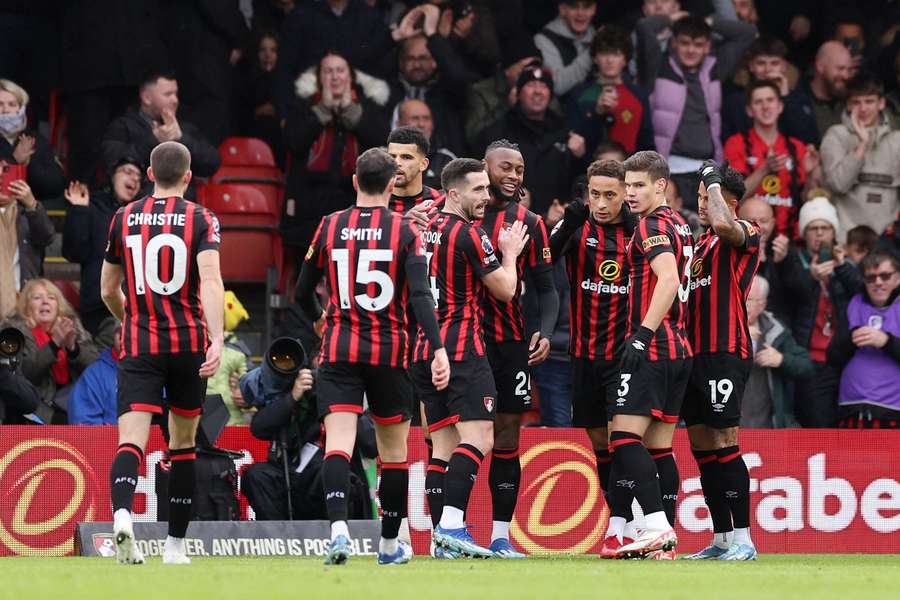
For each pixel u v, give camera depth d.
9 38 46.81
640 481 25.91
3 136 40.38
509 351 28.02
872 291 38.78
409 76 45.44
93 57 44.12
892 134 45.47
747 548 27.83
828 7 51.69
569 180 43.47
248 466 31.59
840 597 17.25
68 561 26.12
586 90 44.78
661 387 26.05
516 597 16.45
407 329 23.06
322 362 22.81
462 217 26.23
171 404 24.05
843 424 38.94
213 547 29.14
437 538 25.75
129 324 23.61
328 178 43.25
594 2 46.69
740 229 26.98
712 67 45.47
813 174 45.09
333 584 18.34
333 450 22.39
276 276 44.62
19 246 39.78
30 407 32.28
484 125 45.34
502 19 46.78
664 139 45.03
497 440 28.41
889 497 33.78
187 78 45.75
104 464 31.27
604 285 27.80
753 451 33.50
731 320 27.36
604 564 24.66
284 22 46.78
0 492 30.81
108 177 40.69
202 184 44.25
